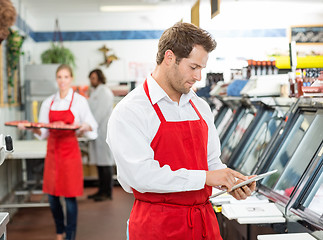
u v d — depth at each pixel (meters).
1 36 2.12
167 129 1.92
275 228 2.35
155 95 1.92
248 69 4.48
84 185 8.41
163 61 1.92
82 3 9.38
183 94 1.99
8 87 7.41
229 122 5.02
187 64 1.84
